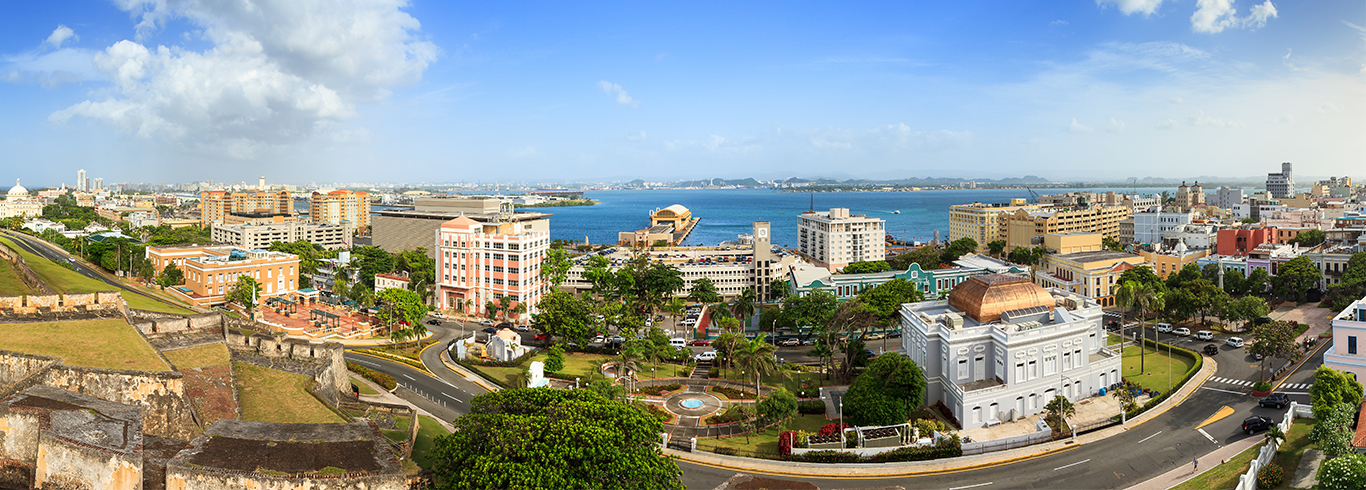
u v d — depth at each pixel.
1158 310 163.75
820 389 129.62
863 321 148.25
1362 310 114.62
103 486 62.19
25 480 65.00
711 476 93.38
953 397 115.25
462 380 138.38
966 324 124.12
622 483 69.75
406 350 159.62
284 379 98.00
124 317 100.69
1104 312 193.00
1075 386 122.62
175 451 67.19
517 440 69.00
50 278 164.88
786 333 173.62
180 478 62.78
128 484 61.72
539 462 66.88
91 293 104.81
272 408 89.12
